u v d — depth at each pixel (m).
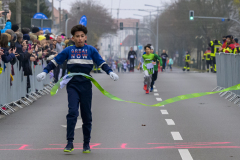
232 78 18.11
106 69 8.58
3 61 13.38
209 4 78.56
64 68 23.05
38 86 19.53
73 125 8.49
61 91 21.08
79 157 8.26
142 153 8.55
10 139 9.95
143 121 12.42
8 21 18.58
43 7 70.12
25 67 16.39
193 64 96.75
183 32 91.12
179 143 9.45
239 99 16.77
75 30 8.58
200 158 8.12
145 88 20.25
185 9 86.19
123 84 25.52
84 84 8.56
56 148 9.03
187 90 21.80
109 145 9.30
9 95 14.45
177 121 12.41
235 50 24.56
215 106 15.68
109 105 15.98
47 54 20.83
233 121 12.38
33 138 10.05
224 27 76.81
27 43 16.69
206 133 10.58
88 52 8.64
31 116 13.38
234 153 8.49
